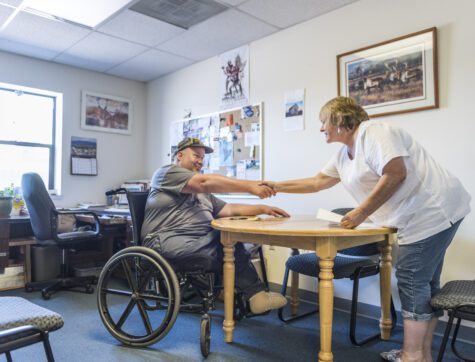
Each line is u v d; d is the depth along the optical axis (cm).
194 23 303
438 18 228
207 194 235
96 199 421
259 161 327
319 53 288
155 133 447
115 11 285
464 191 168
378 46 253
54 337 213
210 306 199
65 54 372
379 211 174
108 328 205
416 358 165
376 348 202
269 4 272
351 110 173
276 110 316
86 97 414
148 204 210
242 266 209
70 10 283
